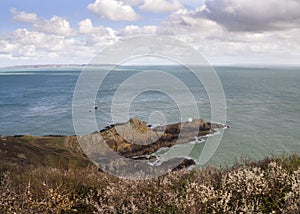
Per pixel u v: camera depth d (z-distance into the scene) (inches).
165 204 145.1
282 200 144.0
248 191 141.1
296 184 141.6
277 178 159.5
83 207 177.8
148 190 173.2
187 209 128.6
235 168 201.9
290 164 197.8
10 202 153.5
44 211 159.0
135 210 140.1
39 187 198.8
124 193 165.6
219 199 141.5
